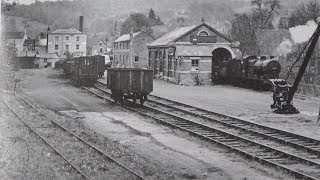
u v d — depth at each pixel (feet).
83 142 49.03
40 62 291.58
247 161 43.83
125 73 85.40
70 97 102.63
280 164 41.32
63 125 60.29
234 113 80.84
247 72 142.41
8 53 128.36
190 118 73.20
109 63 245.24
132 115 75.72
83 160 40.65
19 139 45.19
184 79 152.25
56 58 293.43
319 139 56.29
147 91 86.48
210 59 153.79
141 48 235.61
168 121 68.80
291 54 156.76
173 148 49.57
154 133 58.90
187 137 56.03
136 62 235.40
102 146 47.44
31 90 116.78
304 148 49.32
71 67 149.69
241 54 157.48
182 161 43.52
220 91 129.29
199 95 116.06
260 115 78.74
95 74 134.82
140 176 34.96
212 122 68.95
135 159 42.32
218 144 50.90
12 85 115.14
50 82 147.02
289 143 51.75
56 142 48.60
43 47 312.29
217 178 37.55
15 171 35.17
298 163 43.11
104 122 67.31
